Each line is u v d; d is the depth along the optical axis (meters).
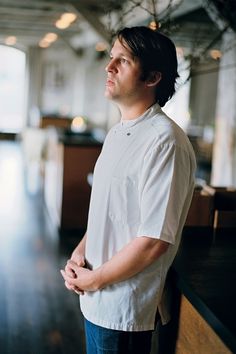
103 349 1.34
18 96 15.31
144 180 1.24
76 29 11.73
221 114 4.85
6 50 14.98
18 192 7.59
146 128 1.30
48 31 12.12
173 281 1.45
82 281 1.34
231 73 4.57
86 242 1.46
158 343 1.64
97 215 1.37
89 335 1.40
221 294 1.24
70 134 6.84
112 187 1.31
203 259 1.53
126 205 1.29
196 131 11.70
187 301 1.40
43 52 14.90
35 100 14.98
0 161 10.46
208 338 1.26
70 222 5.51
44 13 9.35
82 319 3.29
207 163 8.46
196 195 1.95
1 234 5.24
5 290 3.72
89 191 5.52
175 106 13.83
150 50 1.30
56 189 5.83
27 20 10.45
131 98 1.34
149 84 1.33
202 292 1.25
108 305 1.31
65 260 4.50
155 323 1.45
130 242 1.26
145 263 1.23
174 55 1.36
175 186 1.22
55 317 3.31
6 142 14.11
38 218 6.06
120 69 1.33
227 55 4.59
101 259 1.35
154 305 1.31
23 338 2.99
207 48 2.47
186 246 1.68
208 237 1.81
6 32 12.58
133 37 1.30
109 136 1.42
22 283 3.88
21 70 15.23
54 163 6.12
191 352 1.37
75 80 14.91
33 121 13.24
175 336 1.49
